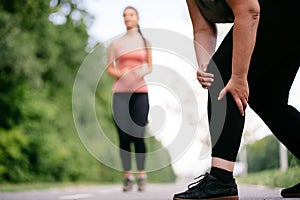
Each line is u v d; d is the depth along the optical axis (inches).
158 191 244.5
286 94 113.5
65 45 729.0
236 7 97.6
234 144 105.0
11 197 187.8
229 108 103.3
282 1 102.2
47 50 569.6
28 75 505.4
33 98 531.8
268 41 103.0
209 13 105.8
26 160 500.1
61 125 679.7
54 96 719.1
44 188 308.2
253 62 104.5
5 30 472.1
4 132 486.3
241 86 101.4
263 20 102.3
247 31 97.7
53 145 547.2
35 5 488.1
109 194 214.5
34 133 522.3
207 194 105.0
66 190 269.0
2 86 503.8
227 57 103.7
